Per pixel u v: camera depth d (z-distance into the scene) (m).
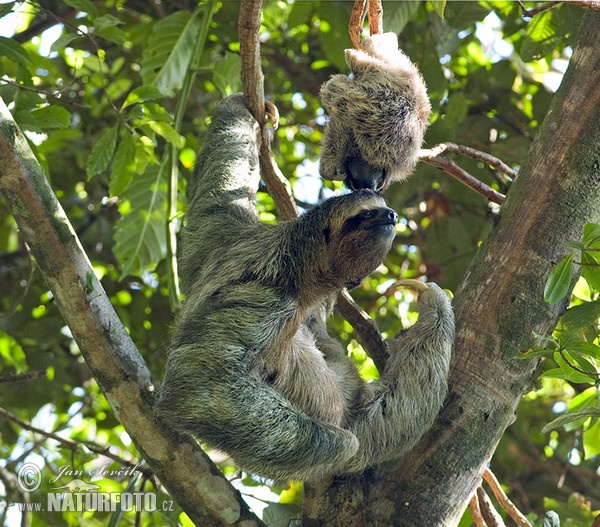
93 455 14.10
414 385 10.66
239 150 12.72
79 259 9.67
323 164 11.60
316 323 12.09
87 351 9.70
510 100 19.20
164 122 13.57
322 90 11.64
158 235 16.22
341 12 16.97
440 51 16.91
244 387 9.60
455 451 10.07
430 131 17.22
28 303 19.11
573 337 9.46
